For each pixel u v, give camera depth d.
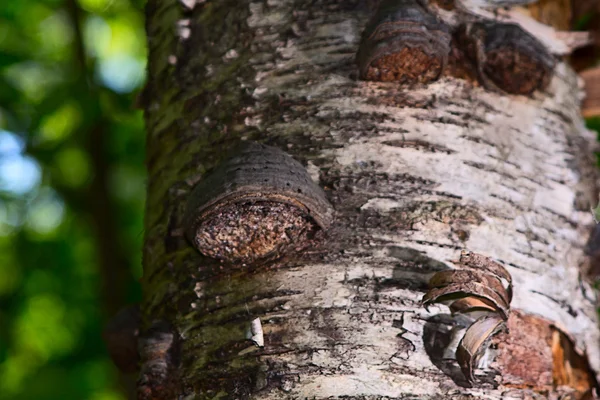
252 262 1.34
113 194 3.33
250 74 1.40
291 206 1.32
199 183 1.34
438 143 1.37
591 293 1.40
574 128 1.45
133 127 3.37
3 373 3.38
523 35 1.40
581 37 1.48
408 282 1.32
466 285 1.30
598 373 1.37
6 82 3.14
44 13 3.45
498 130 1.39
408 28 1.36
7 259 3.56
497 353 1.33
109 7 3.28
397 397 1.30
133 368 1.49
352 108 1.37
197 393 1.33
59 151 3.12
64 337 3.43
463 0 1.43
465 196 1.36
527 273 1.36
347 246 1.33
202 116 1.41
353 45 1.39
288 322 1.32
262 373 1.31
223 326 1.33
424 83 1.38
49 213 3.62
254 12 1.42
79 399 3.30
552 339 1.36
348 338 1.31
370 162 1.36
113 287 3.17
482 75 1.40
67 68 3.30
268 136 1.37
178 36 1.45
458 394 1.30
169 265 1.38
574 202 1.41
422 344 1.31
